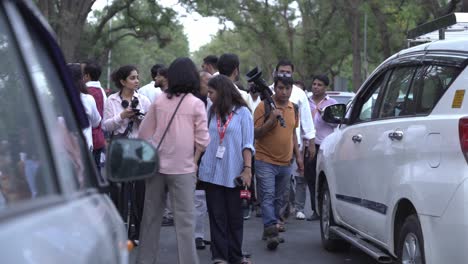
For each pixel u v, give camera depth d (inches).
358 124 316.2
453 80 233.3
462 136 218.5
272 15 2217.0
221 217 313.4
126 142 150.9
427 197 231.5
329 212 359.6
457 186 217.0
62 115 124.7
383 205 271.4
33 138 107.0
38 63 116.3
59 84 128.0
